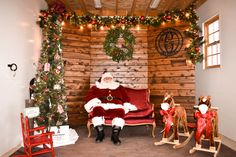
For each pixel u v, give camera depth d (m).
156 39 6.05
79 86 6.01
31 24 4.56
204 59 5.15
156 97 6.02
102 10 5.86
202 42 5.12
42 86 4.15
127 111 4.70
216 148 3.85
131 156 3.50
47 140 3.25
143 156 3.50
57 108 4.30
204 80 5.05
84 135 4.88
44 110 4.18
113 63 6.24
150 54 6.20
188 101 5.61
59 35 4.93
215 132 3.68
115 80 6.22
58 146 4.07
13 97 3.78
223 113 4.22
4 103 3.47
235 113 3.82
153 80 6.10
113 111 4.45
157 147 3.98
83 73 6.10
